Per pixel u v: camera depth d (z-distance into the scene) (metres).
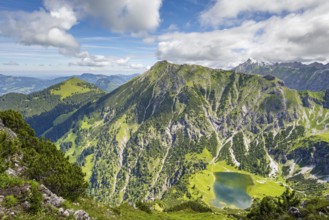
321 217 45.34
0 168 28.06
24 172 31.59
